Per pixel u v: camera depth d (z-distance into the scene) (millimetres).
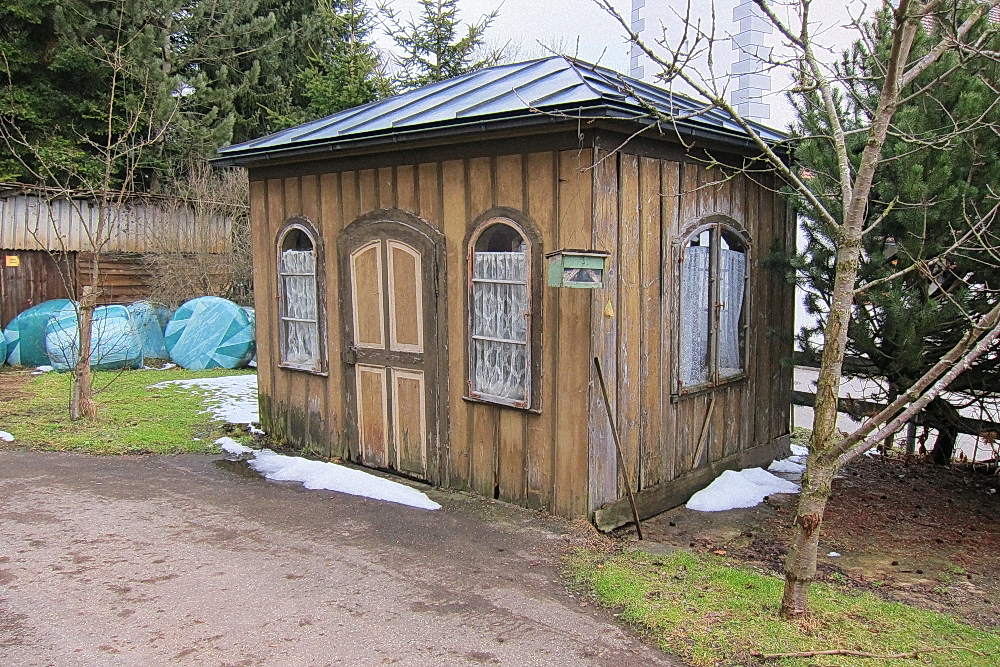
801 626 3561
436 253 5625
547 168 4906
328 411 6703
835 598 3943
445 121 5016
